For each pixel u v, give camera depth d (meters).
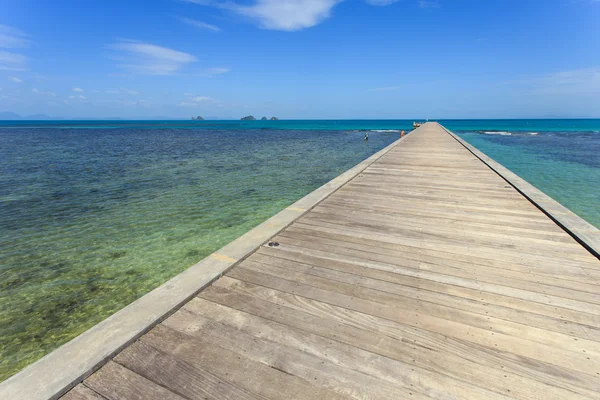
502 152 18.41
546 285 2.25
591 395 1.37
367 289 2.24
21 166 13.62
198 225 6.12
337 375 1.50
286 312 1.99
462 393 1.39
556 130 48.00
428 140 15.56
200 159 16.23
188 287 2.19
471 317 1.92
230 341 1.72
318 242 3.06
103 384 1.44
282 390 1.41
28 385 1.37
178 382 1.45
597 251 2.63
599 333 1.76
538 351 1.63
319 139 32.25
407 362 1.57
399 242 3.04
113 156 17.44
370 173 6.72
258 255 2.78
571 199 7.84
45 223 6.21
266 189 9.29
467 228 3.39
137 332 1.72
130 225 6.11
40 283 3.96
